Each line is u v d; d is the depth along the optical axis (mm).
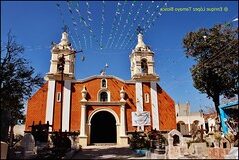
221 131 27016
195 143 20672
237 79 28547
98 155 21641
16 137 37188
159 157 18672
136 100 35625
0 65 23078
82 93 34562
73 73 36406
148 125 34500
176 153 19438
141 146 24750
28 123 32875
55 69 36000
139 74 36750
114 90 36000
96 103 34156
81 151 24797
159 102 36094
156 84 37031
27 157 18672
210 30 31125
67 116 33594
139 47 39000
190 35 31766
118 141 32969
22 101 25188
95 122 38312
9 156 18641
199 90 31516
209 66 28938
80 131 32531
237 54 27344
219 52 29078
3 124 19984
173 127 34938
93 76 36250
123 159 19125
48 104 33875
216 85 30312
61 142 25094
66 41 38375
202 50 30953
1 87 22812
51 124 32969
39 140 27547
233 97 30391
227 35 29547
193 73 30688
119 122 33781
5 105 23172
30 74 24781
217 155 18172
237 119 26531
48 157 18547
